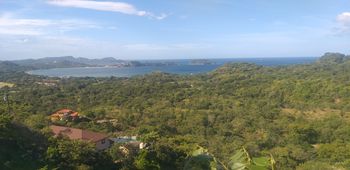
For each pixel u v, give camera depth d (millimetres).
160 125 63250
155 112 75062
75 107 78750
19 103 73062
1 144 29078
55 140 32875
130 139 45438
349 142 55688
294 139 58188
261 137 58781
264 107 80562
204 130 63656
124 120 68188
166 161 32750
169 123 67312
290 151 50844
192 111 76438
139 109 78312
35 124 45406
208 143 51594
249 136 60281
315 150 52688
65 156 29281
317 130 61375
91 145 32438
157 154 32719
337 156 48938
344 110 75125
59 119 59688
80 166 28781
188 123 67375
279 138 58750
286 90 92812
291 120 69625
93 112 71000
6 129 30438
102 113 71688
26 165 27562
